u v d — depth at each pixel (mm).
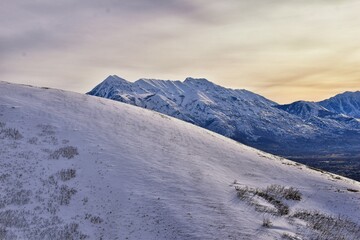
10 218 19281
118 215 20891
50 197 22234
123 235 18891
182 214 20812
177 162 30781
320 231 20781
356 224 24094
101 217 20688
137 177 26172
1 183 22953
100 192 23531
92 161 28078
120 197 22969
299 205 26188
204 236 18359
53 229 18844
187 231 18922
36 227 18859
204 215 20812
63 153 28719
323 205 27484
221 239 18094
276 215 22078
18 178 23906
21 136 30531
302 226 21031
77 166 26969
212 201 23047
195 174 28328
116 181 25188
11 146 28406
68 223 19625
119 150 31125
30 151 28156
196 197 23562
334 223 23125
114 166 27672
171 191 24266
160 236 18688
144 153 31547
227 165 33594
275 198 26094
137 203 22250
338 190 32312
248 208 22516
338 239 20000
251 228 19484
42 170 25531
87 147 30594
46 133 32156
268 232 19172
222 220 20266
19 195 21891
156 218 20453
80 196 22828
